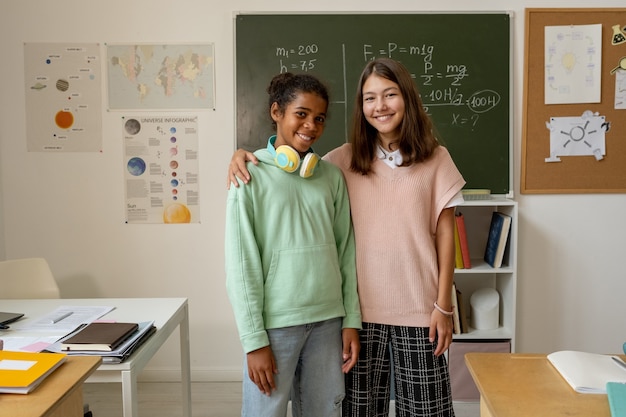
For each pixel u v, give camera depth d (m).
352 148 1.59
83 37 2.73
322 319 1.43
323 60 2.73
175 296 2.86
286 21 2.72
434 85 2.73
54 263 2.84
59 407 1.12
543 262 2.80
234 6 2.73
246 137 2.76
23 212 2.82
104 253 2.84
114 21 2.73
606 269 2.80
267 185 1.43
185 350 2.05
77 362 1.26
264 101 2.74
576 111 2.71
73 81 2.75
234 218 1.40
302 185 1.46
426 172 1.54
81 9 2.72
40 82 2.76
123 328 1.57
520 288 2.81
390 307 1.52
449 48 2.72
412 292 1.52
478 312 2.62
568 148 2.73
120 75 2.74
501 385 1.11
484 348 2.54
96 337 1.48
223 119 2.77
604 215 2.77
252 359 1.36
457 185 1.55
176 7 2.72
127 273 2.85
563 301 2.82
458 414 2.47
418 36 2.72
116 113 2.77
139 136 2.78
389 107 1.47
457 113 2.74
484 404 1.17
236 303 1.36
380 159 1.57
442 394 1.53
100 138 2.78
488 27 2.70
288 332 1.40
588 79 2.69
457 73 2.72
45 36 2.74
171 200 2.81
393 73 1.48
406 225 1.52
